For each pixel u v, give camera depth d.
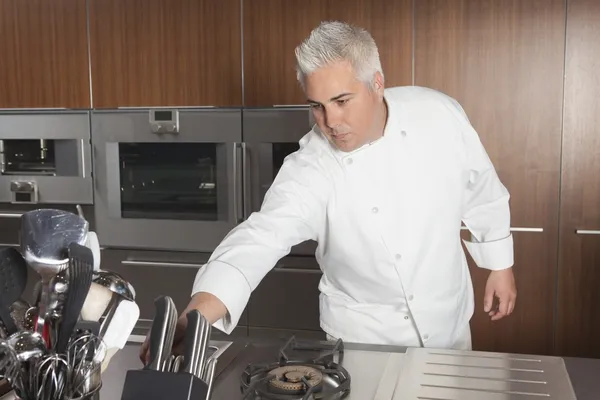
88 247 0.88
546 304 2.58
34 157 2.97
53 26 2.85
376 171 1.42
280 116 2.67
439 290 1.50
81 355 0.84
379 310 1.51
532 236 2.56
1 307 0.87
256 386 1.01
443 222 1.49
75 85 2.87
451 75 2.54
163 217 2.85
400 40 2.56
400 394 0.99
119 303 0.89
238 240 1.30
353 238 1.46
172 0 2.74
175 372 0.79
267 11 2.66
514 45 2.49
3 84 2.93
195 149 2.78
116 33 2.80
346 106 1.22
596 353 2.56
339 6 2.60
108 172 2.87
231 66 2.72
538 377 1.04
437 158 1.46
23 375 0.82
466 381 1.04
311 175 1.43
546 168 2.52
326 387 1.02
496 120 2.54
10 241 3.00
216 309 1.14
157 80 2.79
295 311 2.74
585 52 2.45
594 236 2.52
